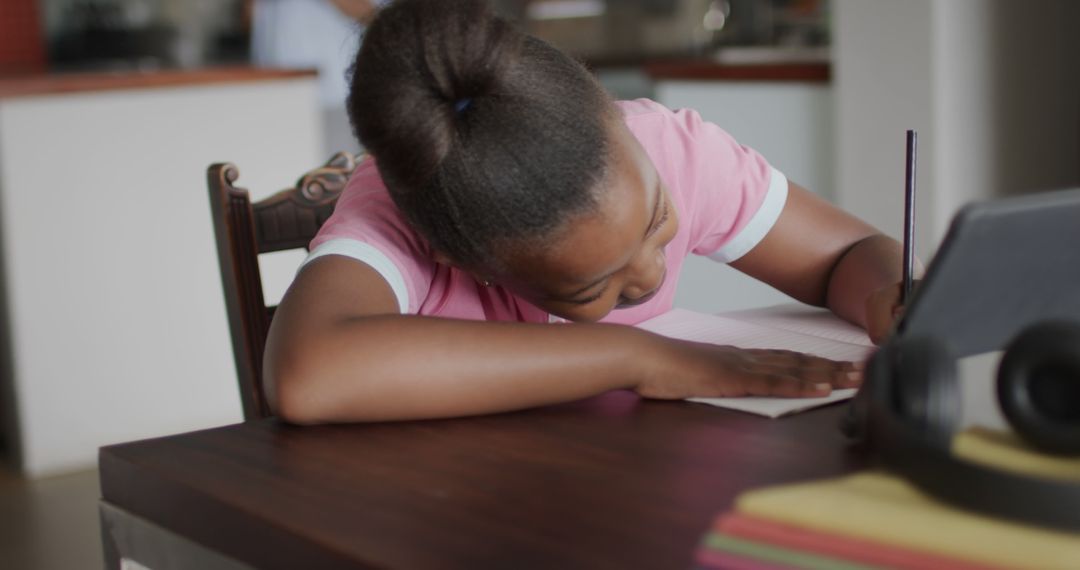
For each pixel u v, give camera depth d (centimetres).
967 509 60
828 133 285
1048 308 76
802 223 122
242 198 132
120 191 300
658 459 77
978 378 87
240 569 74
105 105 296
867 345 103
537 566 61
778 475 72
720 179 121
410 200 92
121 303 303
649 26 526
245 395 131
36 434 298
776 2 422
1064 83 281
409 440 85
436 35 87
